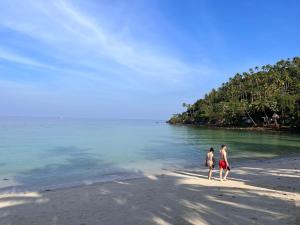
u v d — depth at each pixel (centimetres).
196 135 7781
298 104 8825
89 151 4072
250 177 2045
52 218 1163
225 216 1129
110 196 1495
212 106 13375
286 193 1510
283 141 5916
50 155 3638
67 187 1798
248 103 10894
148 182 1880
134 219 1130
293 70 11838
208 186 1731
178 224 1063
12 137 6512
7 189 1797
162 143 5397
